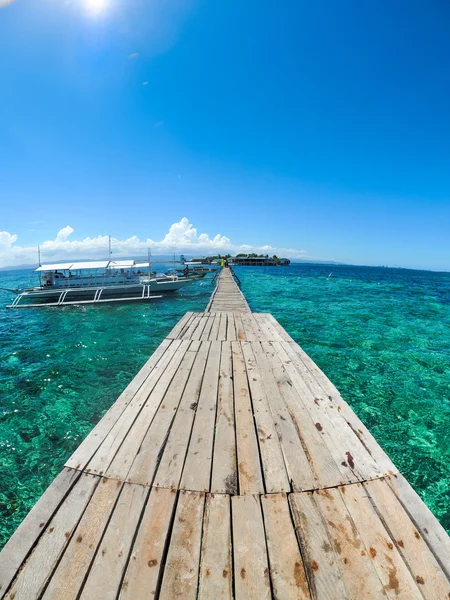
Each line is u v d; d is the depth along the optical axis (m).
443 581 1.77
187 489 2.41
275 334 7.24
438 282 44.16
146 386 4.26
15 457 4.71
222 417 3.49
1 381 7.29
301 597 1.67
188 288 27.44
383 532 2.07
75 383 7.20
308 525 2.11
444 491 4.05
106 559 1.84
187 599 1.65
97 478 2.49
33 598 1.63
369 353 9.08
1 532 3.48
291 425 3.36
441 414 5.86
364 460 2.80
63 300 18.77
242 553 1.91
